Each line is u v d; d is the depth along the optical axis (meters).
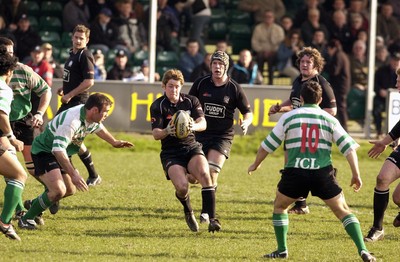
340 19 74.31
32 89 35.78
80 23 74.69
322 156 27.75
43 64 56.78
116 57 66.69
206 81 36.34
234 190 43.97
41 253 28.34
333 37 73.94
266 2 78.44
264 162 56.03
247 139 60.94
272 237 32.94
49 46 56.97
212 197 32.31
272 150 28.20
